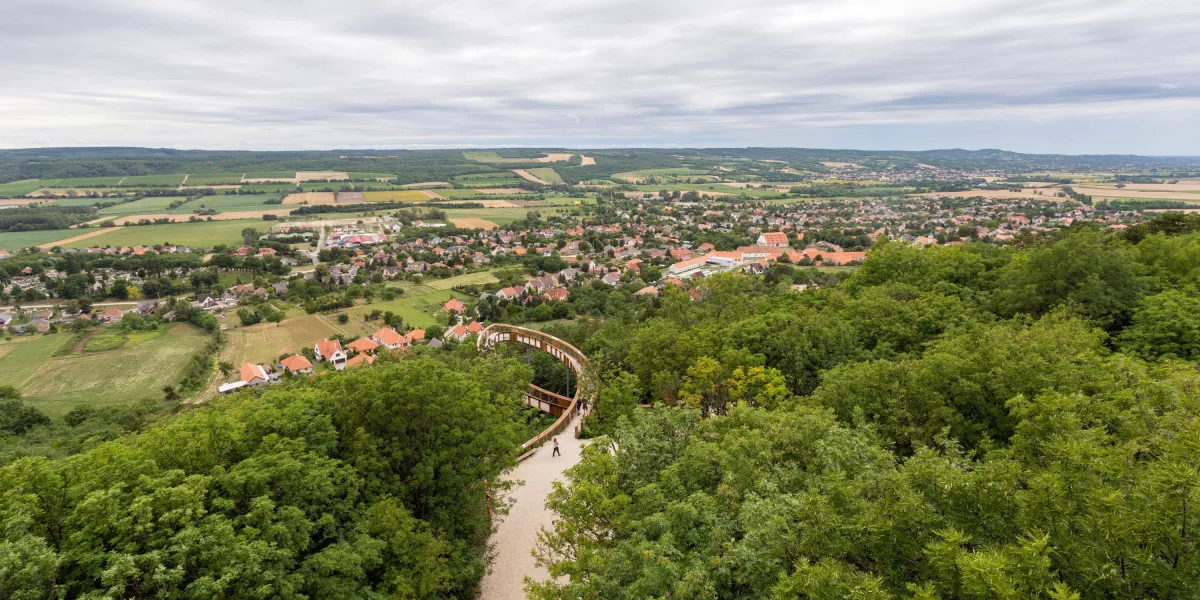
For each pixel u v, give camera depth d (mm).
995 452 20297
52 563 16531
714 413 40656
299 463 23172
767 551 16219
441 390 29422
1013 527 14234
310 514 23719
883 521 14586
